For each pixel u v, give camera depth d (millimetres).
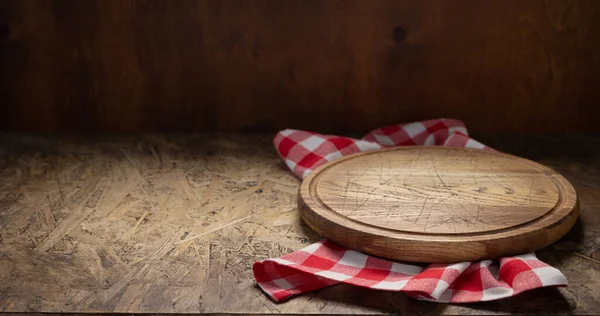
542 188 1036
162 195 1164
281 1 1418
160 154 1377
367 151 1235
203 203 1127
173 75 1476
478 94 1466
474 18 1413
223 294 833
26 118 1517
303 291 835
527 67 1439
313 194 1029
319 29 1434
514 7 1402
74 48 1461
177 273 887
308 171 1215
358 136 1475
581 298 813
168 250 956
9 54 1468
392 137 1378
